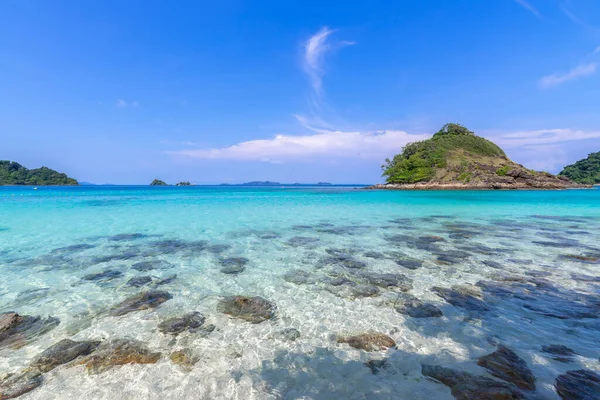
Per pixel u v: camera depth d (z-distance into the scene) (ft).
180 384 13.89
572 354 15.76
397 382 13.85
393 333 18.20
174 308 21.85
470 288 24.95
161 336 17.98
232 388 13.62
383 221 63.46
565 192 196.65
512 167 249.14
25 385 13.78
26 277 28.22
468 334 17.92
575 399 12.47
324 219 66.33
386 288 25.34
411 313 20.76
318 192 222.89
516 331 18.19
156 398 13.05
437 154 278.67
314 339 17.67
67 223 59.36
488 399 12.50
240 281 27.43
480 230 52.47
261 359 15.79
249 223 60.39
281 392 13.35
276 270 30.50
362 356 15.96
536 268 30.37
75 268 30.99
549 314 20.35
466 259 33.81
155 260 34.01
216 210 85.15
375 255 35.83
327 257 35.12
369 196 159.94
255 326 19.22
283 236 47.26
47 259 34.17
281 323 19.61
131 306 22.06
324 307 21.93
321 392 13.32
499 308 21.33
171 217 69.31
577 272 29.04
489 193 185.37
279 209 88.74
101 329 18.81
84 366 15.11
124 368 14.99
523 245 40.63
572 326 18.74
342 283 26.61
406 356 15.87
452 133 325.83
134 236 47.14
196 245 41.27
